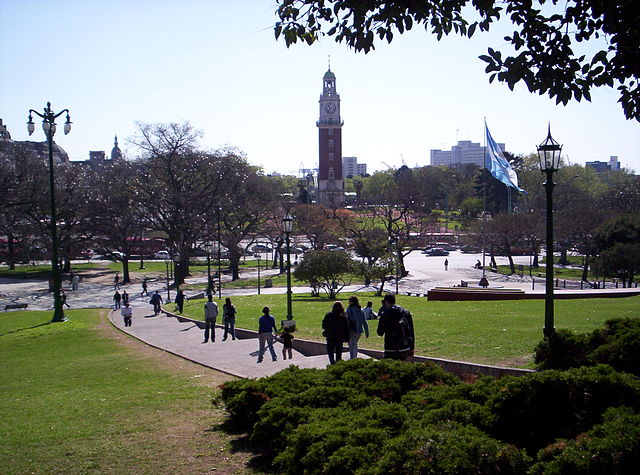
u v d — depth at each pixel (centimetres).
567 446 547
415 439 583
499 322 1975
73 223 6291
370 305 2319
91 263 8981
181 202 5850
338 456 598
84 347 2219
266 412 805
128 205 6162
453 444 570
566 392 675
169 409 1117
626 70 770
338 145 13312
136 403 1191
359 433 638
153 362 1777
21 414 1162
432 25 830
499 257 9231
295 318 2561
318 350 1812
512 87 791
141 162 6003
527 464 562
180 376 1511
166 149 5959
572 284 5531
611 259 4788
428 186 11788
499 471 553
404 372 880
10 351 2209
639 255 4731
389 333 1132
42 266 8612
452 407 698
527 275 6625
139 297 5244
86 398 1285
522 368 1211
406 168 16000
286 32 855
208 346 2048
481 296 3117
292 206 7294
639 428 543
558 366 1092
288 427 746
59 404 1238
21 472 777
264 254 10475
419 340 1656
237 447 832
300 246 9500
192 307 3691
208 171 6241
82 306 4669
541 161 1205
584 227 6366
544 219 7381
